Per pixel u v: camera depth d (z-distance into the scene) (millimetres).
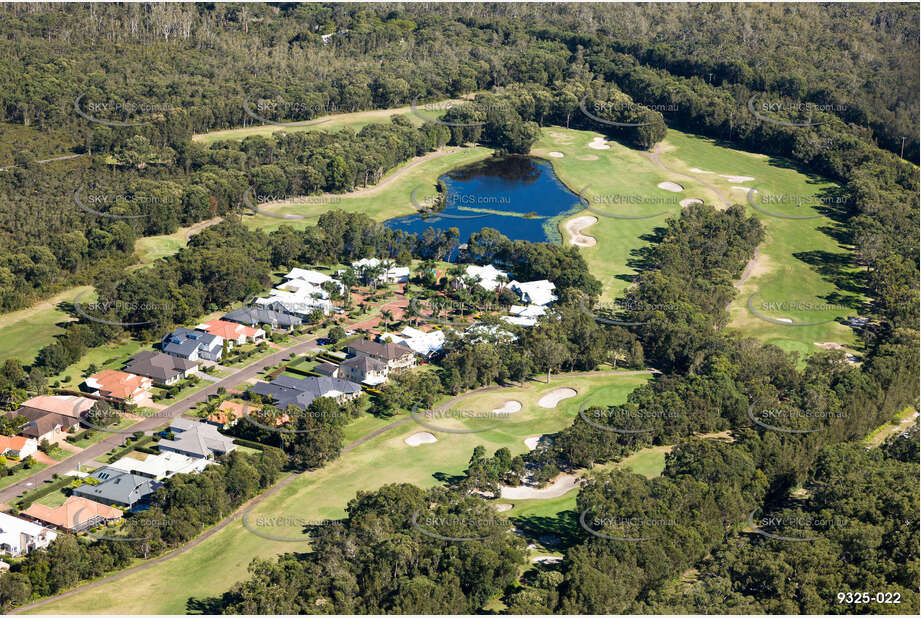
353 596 188625
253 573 193500
